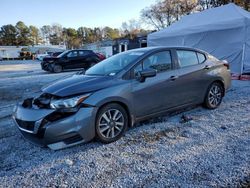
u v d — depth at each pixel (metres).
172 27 12.30
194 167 2.77
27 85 9.80
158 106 4.02
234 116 4.57
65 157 3.13
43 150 3.36
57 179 2.66
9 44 79.50
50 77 12.57
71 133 3.12
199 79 4.63
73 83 3.51
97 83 3.46
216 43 9.98
